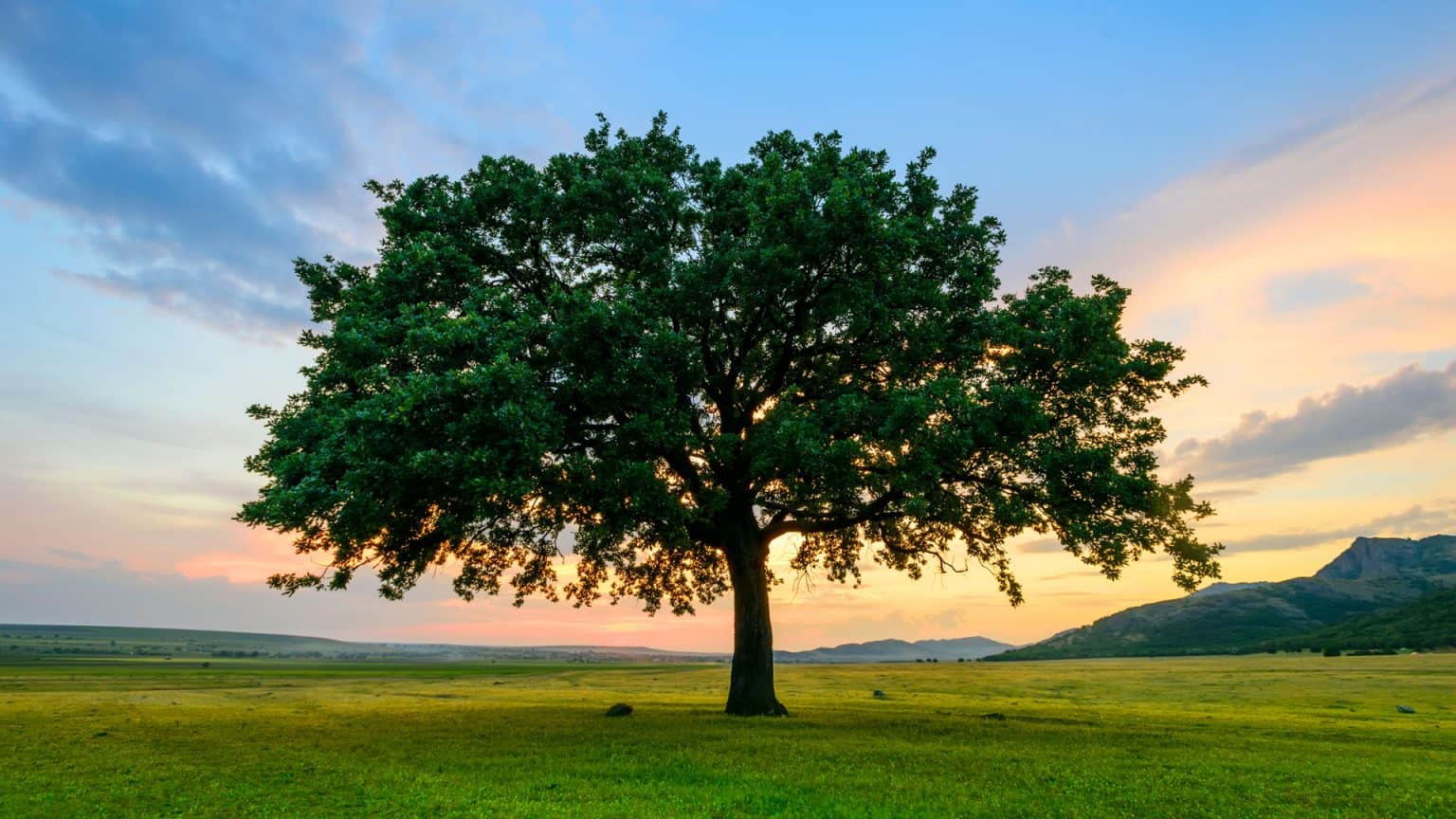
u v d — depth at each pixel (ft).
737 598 99.19
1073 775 56.90
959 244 94.73
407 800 46.60
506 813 43.24
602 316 71.05
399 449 66.03
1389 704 191.11
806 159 99.14
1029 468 83.20
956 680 327.47
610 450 73.67
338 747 70.85
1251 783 55.11
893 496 87.25
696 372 80.69
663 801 46.73
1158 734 88.02
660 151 100.42
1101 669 450.71
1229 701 202.90
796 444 72.13
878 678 344.28
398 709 125.18
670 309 84.89
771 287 81.66
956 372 88.58
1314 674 346.54
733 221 91.35
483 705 138.62
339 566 85.71
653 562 117.80
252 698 177.17
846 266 82.64
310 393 79.66
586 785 51.78
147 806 45.42
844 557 117.70
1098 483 80.79
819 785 52.16
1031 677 352.69
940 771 58.34
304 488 63.67
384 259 84.23
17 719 105.09
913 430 74.84
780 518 99.96
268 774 55.98
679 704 134.31
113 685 269.23
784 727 84.99
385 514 67.62
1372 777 58.75
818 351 92.84
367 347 71.41
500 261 92.43
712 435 90.07
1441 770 64.34
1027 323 88.43
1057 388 87.10
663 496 74.18
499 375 65.72
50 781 53.42
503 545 97.86
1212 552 85.71
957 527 92.17
